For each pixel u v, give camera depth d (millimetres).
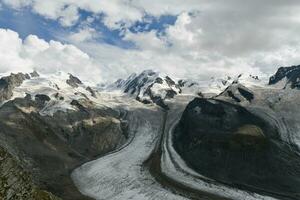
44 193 53031
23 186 51000
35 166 147375
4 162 51031
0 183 49094
